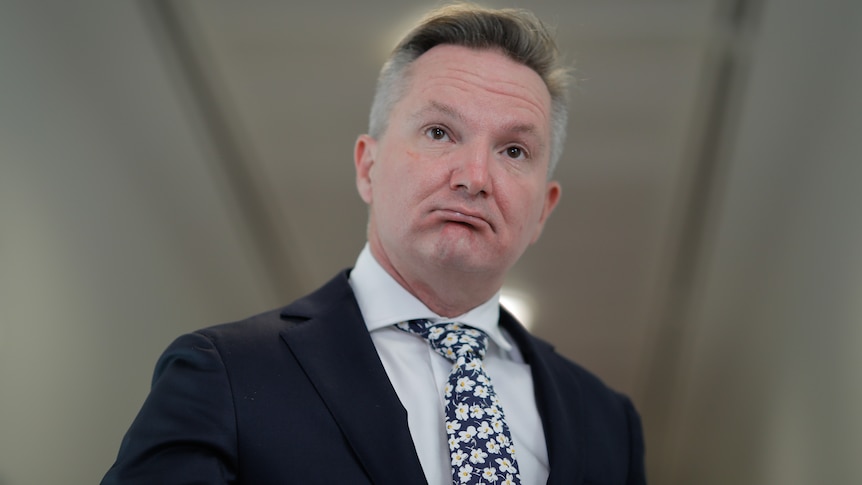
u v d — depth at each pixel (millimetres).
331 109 7859
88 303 6852
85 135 6516
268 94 7605
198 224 8609
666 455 14930
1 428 5617
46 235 6180
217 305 9578
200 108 7562
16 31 5391
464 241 2324
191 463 1926
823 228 6758
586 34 6816
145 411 2066
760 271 8695
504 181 2400
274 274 10695
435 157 2389
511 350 2689
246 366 2152
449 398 2270
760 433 8836
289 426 2070
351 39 6996
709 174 8477
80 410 6805
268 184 8938
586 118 7930
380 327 2443
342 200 9266
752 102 7324
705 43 6836
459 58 2512
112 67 6547
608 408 2768
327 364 2215
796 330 7535
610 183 8906
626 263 10430
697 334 11664
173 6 6422
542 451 2434
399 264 2467
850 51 5934
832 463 6598
